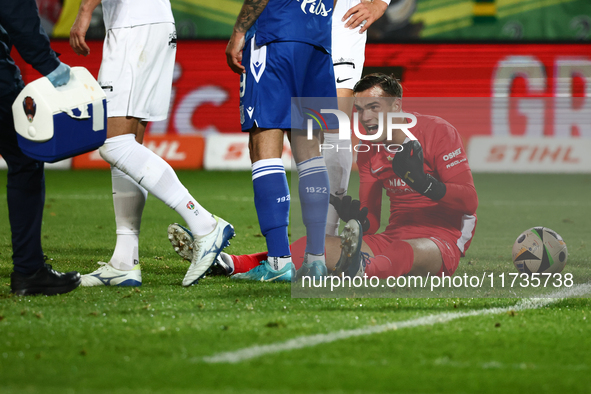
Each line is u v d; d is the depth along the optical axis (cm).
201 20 7206
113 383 695
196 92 7175
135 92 1195
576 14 7050
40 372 729
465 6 7119
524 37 7125
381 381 712
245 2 1210
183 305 1065
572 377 732
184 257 1312
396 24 7206
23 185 1088
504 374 740
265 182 1297
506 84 7138
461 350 829
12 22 974
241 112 1276
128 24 1191
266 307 1058
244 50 1247
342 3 1677
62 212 2833
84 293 1165
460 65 7144
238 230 2306
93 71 7069
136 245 1266
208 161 5700
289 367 752
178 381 703
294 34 1215
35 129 995
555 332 920
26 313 992
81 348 818
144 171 1187
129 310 1022
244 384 696
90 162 5550
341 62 1662
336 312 1027
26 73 6894
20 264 1120
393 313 1027
